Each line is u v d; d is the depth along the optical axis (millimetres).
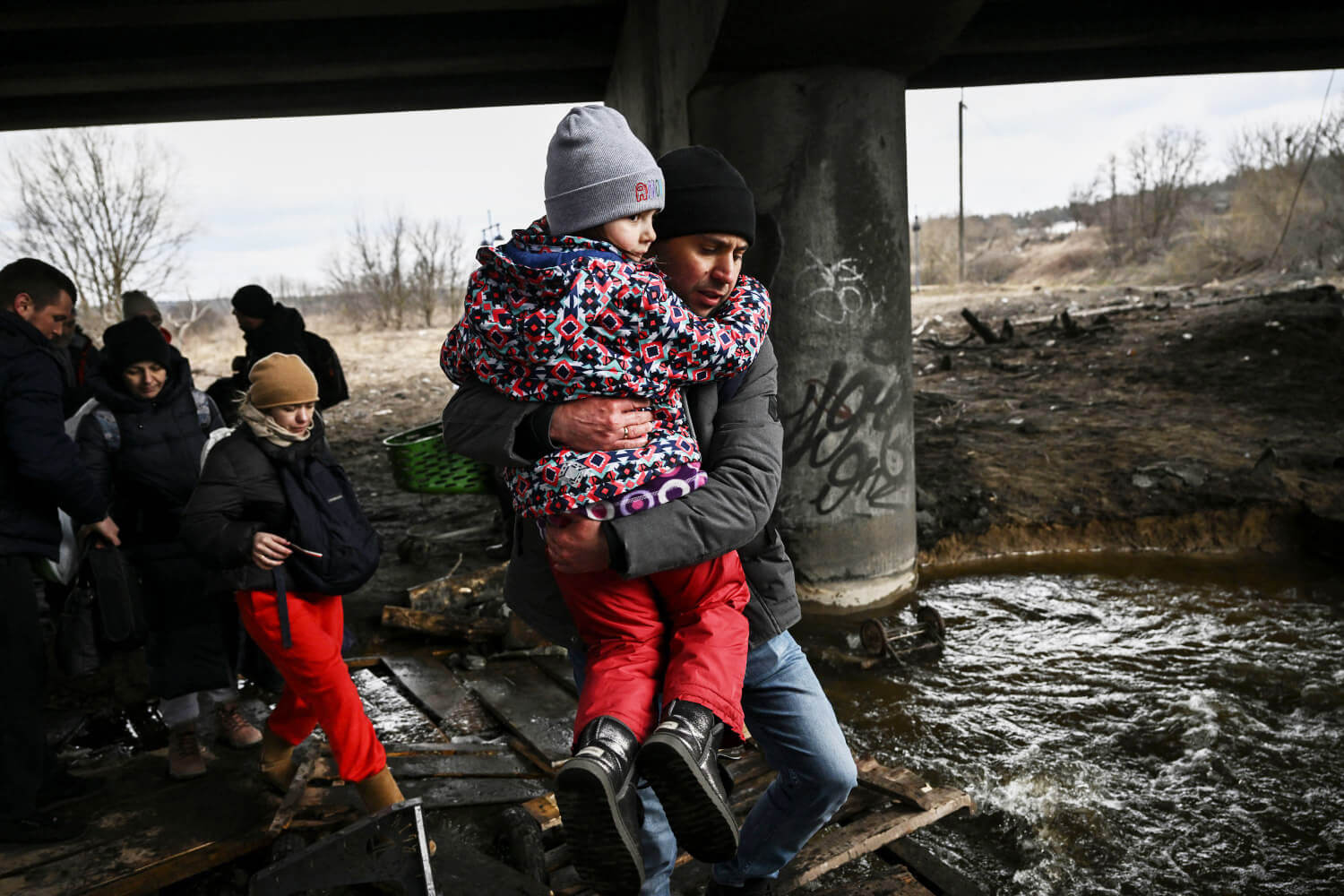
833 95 5875
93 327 22375
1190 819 3908
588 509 1831
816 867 3271
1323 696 4941
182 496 3770
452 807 3697
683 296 2086
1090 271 33719
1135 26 8938
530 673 5117
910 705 5066
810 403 6199
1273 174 25562
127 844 3420
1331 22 8922
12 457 3377
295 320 6324
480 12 9398
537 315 1783
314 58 9406
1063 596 6672
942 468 8594
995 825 3904
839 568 6422
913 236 46562
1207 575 6941
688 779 1745
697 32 5883
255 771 3963
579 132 1846
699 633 1952
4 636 3365
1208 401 10555
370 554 3293
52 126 11242
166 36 9203
